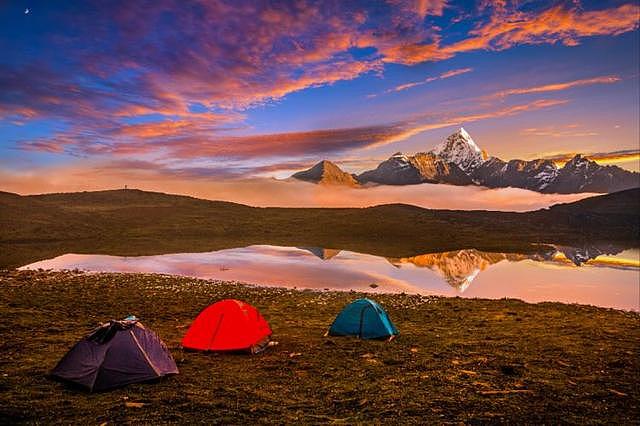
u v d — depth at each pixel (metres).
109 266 60.62
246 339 18.80
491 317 28.80
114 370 13.96
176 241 104.19
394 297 37.06
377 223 153.50
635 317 29.70
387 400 13.31
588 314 30.16
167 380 14.74
